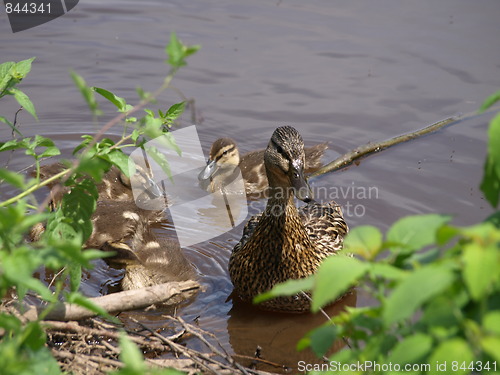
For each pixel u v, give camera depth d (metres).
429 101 14.11
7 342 4.41
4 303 6.57
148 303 6.75
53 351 5.98
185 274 9.68
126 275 9.31
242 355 7.93
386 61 15.27
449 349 3.03
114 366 6.17
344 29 16.41
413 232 3.58
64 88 14.59
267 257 9.15
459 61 15.18
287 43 15.91
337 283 3.24
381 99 14.23
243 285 9.34
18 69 6.53
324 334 3.95
